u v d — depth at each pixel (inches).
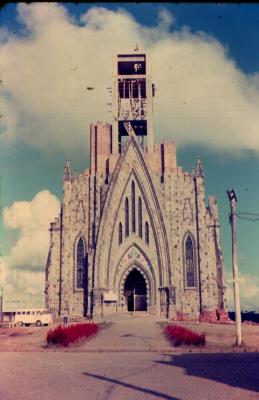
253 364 906.7
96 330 1886.1
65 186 3472.0
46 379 740.0
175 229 3356.3
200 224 3368.6
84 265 3366.1
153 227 3292.3
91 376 766.5
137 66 3730.3
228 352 1205.7
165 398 577.0
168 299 3176.7
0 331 2153.1
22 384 695.1
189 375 765.9
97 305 3157.0
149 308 3196.4
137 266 3272.6
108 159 3548.2
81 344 1438.2
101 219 3297.2
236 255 1424.7
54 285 3336.6
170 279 3211.1
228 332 1851.6
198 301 3265.3
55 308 3299.7
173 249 3309.5
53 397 594.6
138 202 3336.6
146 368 862.5
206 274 3282.5
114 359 1040.2
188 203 3425.2
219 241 3400.6
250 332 1866.4
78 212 3457.2
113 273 3238.2
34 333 1971.0
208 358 1037.2
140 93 3668.8
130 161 3376.0
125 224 3316.9
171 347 1342.3
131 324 2534.5
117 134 3553.2
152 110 3604.8
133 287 3454.7
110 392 620.1
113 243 3280.0
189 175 3464.6
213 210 3457.2
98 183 3486.7
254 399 565.9
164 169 3462.1
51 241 3420.3
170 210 3383.4
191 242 3373.5
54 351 1269.7
